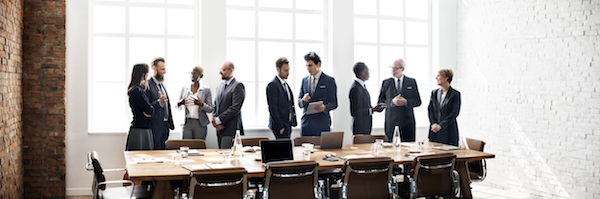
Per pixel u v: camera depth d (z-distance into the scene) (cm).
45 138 673
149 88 676
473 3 823
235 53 771
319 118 755
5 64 560
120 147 711
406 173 618
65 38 677
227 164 467
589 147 627
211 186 402
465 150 596
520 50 730
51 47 667
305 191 446
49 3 664
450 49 861
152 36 741
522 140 729
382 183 472
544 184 693
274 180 431
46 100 670
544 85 691
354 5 830
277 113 724
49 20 665
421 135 862
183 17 752
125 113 736
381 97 830
